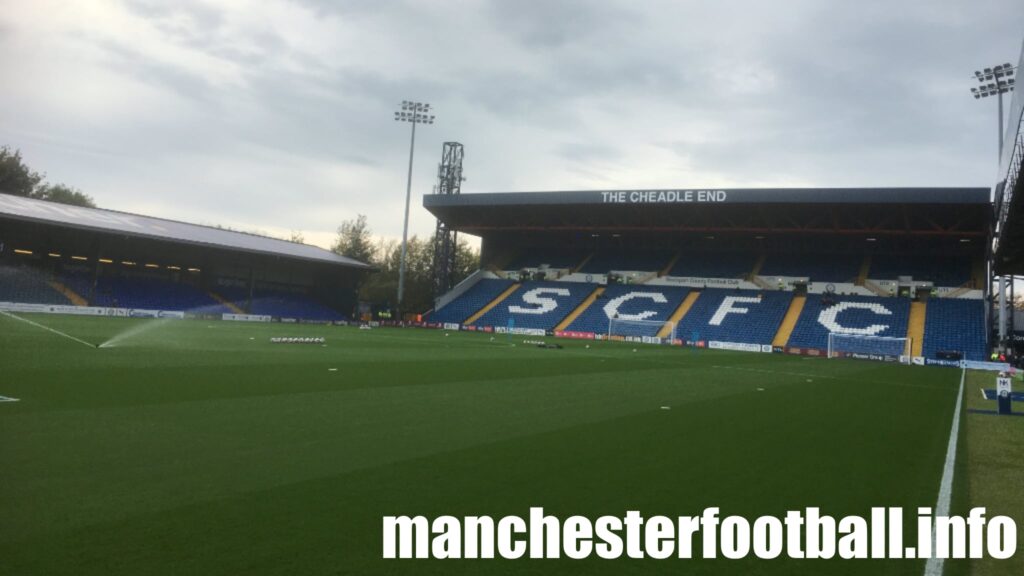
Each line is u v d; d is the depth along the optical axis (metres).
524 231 64.62
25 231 45.34
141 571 4.14
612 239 65.50
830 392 18.86
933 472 8.27
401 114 60.91
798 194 46.78
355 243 82.50
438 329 57.81
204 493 5.87
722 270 59.53
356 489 6.24
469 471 7.14
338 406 11.36
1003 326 42.88
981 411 15.67
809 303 52.94
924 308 49.19
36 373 13.56
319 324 55.31
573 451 8.43
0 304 40.12
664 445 9.15
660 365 26.67
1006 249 32.69
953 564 5.08
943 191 43.34
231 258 56.81
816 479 7.54
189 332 31.31
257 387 13.25
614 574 4.56
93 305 45.38
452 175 61.91
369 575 4.27
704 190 49.53
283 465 7.02
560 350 34.19
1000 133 43.25
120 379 13.34
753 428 11.17
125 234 44.94
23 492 5.66
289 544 4.73
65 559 4.29
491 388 15.30
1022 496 7.23
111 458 6.95
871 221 50.75
